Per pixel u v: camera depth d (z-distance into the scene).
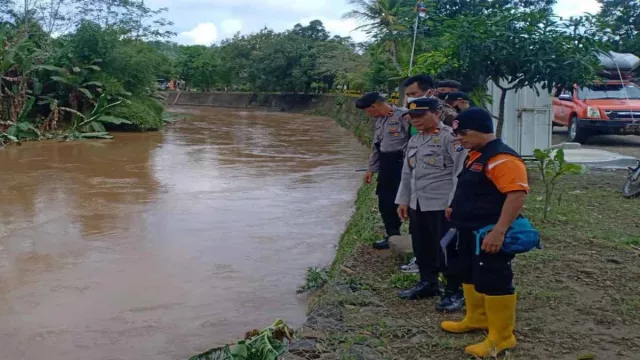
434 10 11.47
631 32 22.33
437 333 4.07
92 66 23.97
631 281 4.99
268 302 6.00
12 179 13.30
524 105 10.91
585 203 8.05
